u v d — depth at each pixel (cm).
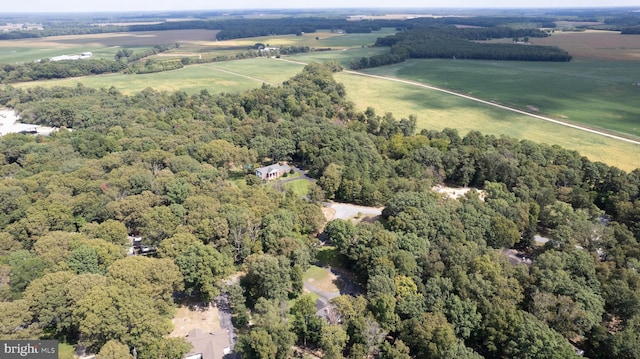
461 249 10250
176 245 10288
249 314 9619
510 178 15538
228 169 17988
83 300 8056
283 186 15912
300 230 12144
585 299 8831
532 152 17050
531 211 13238
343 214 14525
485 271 9662
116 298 8175
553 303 8806
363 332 8331
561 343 7831
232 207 12075
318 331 8625
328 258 11956
